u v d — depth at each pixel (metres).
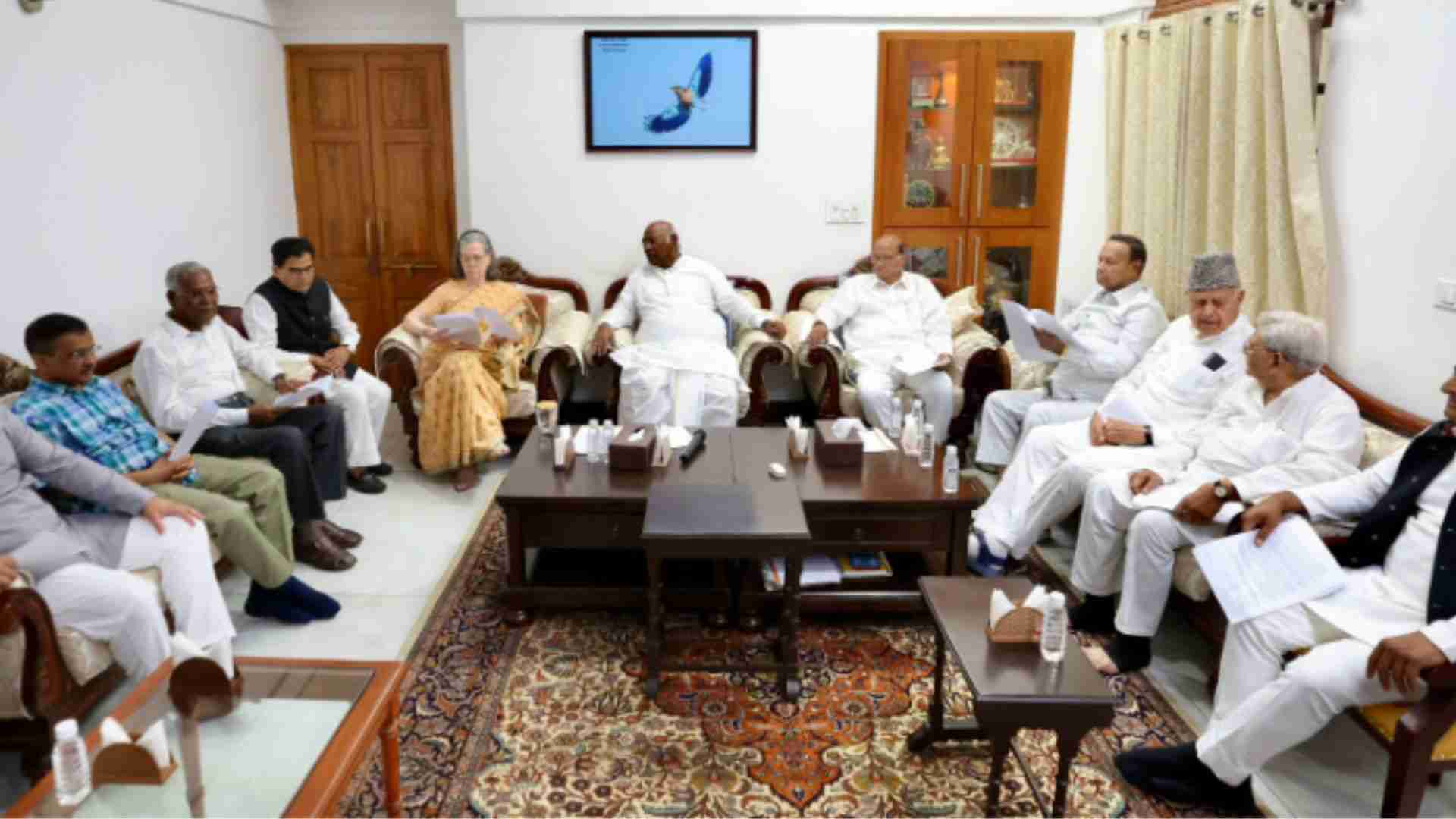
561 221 5.04
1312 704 2.07
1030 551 3.66
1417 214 2.95
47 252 3.41
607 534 2.99
